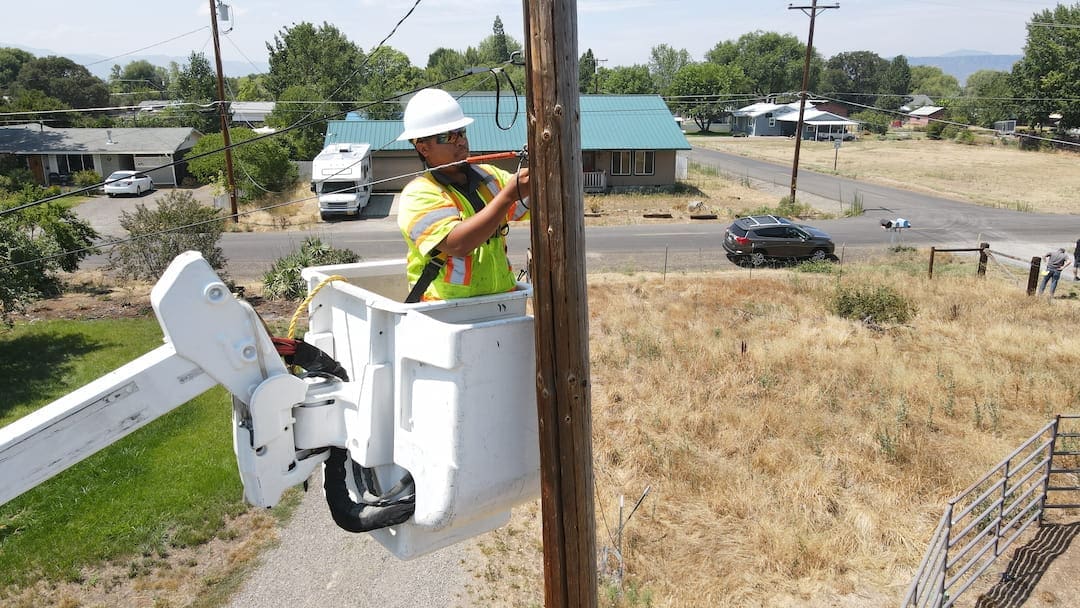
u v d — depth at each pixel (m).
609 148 41.78
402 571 9.66
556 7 3.19
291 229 32.97
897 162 64.44
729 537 10.12
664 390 14.41
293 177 41.66
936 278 24.44
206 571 9.73
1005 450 12.51
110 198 42.22
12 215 21.89
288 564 9.86
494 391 2.96
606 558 9.51
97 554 9.94
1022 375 15.62
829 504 10.80
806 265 26.19
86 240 23.36
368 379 2.98
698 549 9.87
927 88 155.75
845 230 34.34
